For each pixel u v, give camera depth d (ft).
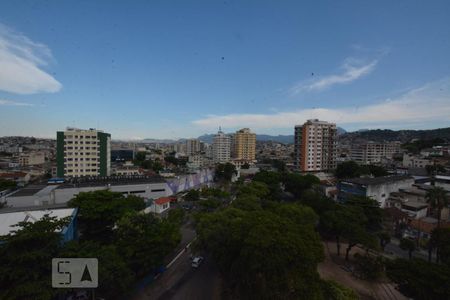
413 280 77.05
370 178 214.07
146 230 98.63
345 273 114.01
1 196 159.22
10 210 119.75
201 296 91.04
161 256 98.22
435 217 162.50
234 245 89.35
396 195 189.98
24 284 57.52
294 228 88.33
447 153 396.78
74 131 278.05
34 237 62.90
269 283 70.95
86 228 122.21
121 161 508.94
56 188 179.32
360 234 118.11
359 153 485.15
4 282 59.26
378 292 99.45
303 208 136.05
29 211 112.88
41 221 69.05
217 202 192.54
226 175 352.49
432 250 129.90
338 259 127.65
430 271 76.33
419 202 175.63
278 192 227.20
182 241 142.20
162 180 229.45
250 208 143.74
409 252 123.95
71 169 277.44
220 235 98.37
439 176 224.74
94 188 187.32
